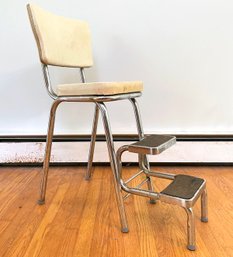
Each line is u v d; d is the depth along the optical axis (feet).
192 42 4.32
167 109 4.57
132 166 4.60
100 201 3.34
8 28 4.36
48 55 2.90
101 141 4.54
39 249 2.38
